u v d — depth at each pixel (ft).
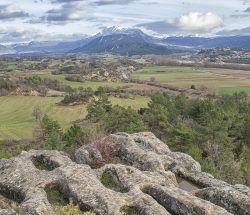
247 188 89.86
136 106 560.20
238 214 79.15
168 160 106.63
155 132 313.12
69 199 79.36
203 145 259.19
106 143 114.73
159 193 80.38
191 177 98.99
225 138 255.91
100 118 402.93
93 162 108.06
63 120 530.27
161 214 70.90
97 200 75.15
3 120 547.49
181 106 411.75
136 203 74.84
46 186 84.23
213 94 649.20
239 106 429.38
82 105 600.39
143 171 93.71
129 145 112.06
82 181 82.84
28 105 628.69
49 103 629.92
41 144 338.95
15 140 428.56
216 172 191.72
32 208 70.44
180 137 256.11
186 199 76.18
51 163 100.73
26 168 92.79
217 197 83.05
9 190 85.05
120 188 85.25
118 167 91.86
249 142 284.82
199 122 360.28
